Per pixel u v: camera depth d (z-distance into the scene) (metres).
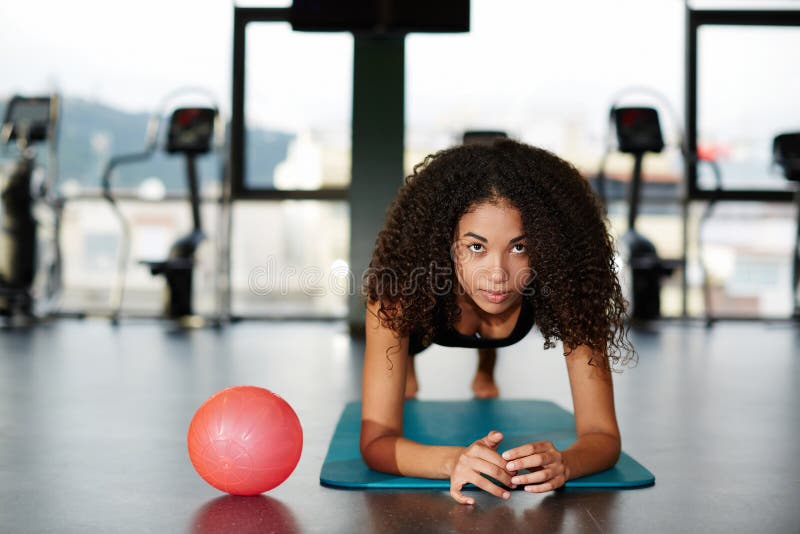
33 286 5.80
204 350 4.15
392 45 5.28
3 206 5.55
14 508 1.39
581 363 1.63
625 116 5.59
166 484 1.55
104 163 6.53
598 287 1.57
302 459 1.76
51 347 4.16
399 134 5.29
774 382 3.16
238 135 6.25
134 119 6.54
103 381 3.03
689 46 6.33
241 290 6.32
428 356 4.00
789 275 6.45
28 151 5.68
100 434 2.06
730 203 6.41
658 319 5.87
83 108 6.52
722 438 2.07
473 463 1.38
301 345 4.45
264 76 6.25
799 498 1.48
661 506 1.41
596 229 1.59
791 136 5.59
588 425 1.63
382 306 1.57
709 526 1.30
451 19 4.28
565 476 1.43
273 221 6.31
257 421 1.43
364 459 1.59
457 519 1.32
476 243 1.48
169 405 2.52
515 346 4.52
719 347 4.43
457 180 1.49
